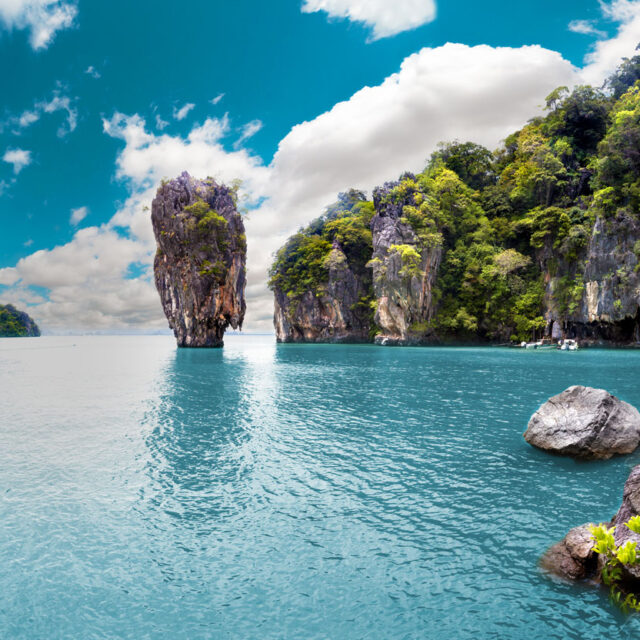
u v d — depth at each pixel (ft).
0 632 24.63
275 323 428.15
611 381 109.50
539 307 263.90
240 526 36.60
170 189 271.90
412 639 23.30
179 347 291.99
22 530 36.42
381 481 45.91
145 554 32.55
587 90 277.85
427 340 288.71
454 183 304.71
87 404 93.35
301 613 25.76
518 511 38.22
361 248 359.87
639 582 24.50
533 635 23.22
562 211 250.78
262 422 73.20
